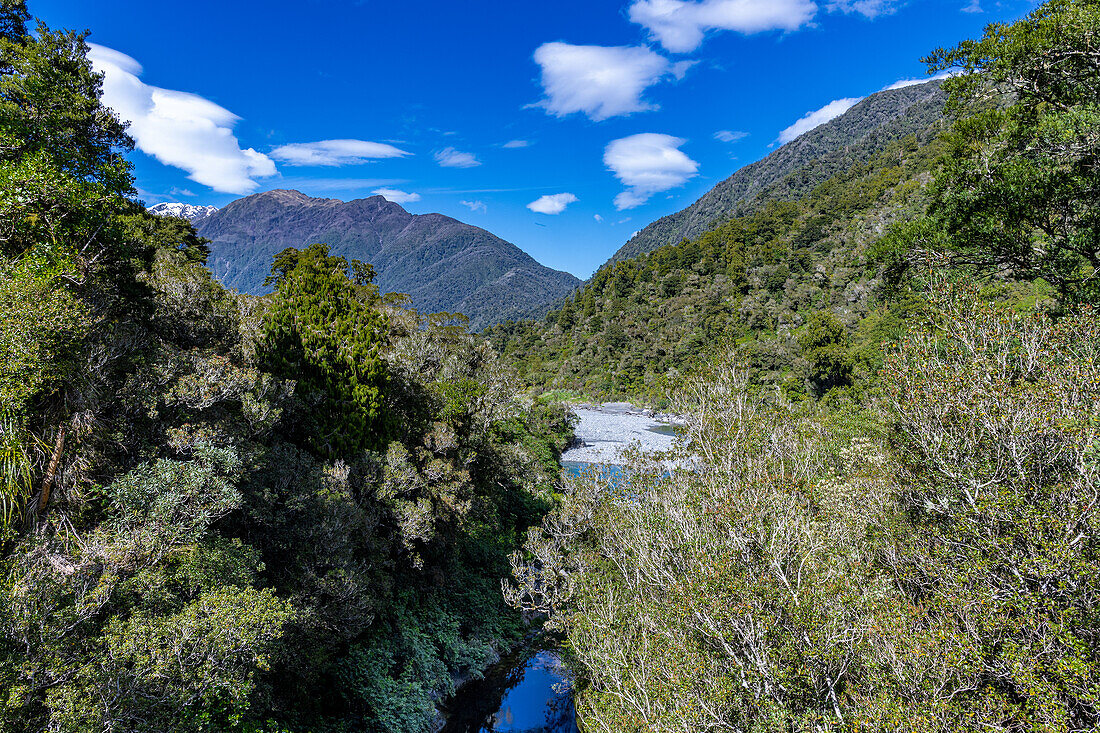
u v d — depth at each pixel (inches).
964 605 280.5
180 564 358.6
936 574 345.7
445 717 664.4
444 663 719.7
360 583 552.4
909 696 272.5
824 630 327.3
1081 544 271.7
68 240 441.7
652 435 2719.0
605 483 820.0
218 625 311.0
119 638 283.7
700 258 5703.7
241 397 541.3
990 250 522.6
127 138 607.5
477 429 1021.2
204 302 688.4
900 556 403.9
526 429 1758.1
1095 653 242.8
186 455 462.6
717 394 667.4
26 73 504.4
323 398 735.1
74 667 271.4
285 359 725.9
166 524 364.5
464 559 911.0
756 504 433.4
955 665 256.4
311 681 522.3
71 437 370.9
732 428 602.5
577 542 823.7
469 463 972.6
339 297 869.2
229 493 412.5
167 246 1011.9
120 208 533.3
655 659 438.6
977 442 329.7
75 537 331.0
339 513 553.9
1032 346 350.0
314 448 702.5
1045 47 459.2
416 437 909.2
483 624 811.4
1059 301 503.2
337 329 811.4
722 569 383.6
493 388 1172.5
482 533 991.6
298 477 558.6
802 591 352.2
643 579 583.8
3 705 238.4
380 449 768.3
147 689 286.0
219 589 350.3
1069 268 488.4
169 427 450.3
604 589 625.3
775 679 319.9
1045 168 474.6
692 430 661.3
